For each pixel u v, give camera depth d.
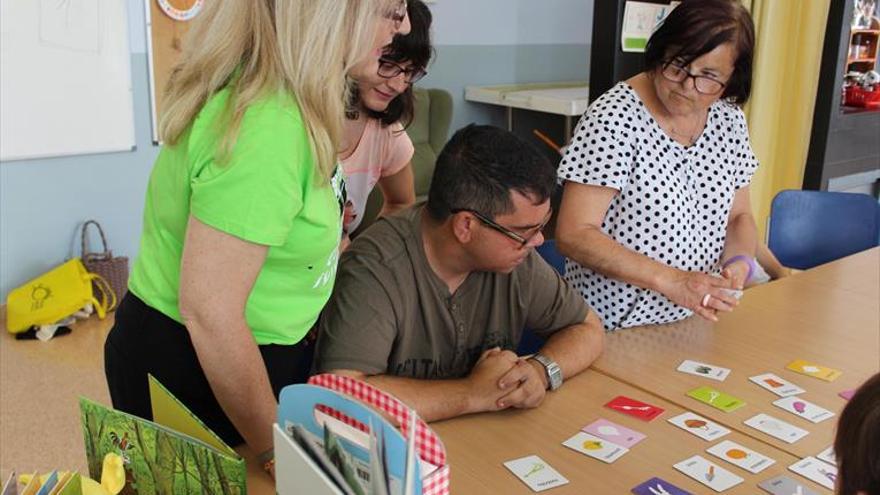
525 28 5.78
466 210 1.38
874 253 2.56
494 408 1.43
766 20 3.32
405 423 0.82
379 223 1.54
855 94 4.16
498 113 5.75
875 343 1.80
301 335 1.31
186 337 1.27
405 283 1.48
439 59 5.36
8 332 3.56
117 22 3.77
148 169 4.09
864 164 4.16
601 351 1.70
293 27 1.03
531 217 1.37
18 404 2.92
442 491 0.82
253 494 1.16
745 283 2.17
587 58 6.24
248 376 1.11
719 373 1.62
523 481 1.23
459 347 1.57
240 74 1.08
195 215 1.07
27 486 0.87
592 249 1.81
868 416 0.83
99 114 3.81
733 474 1.25
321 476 0.77
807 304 2.05
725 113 1.99
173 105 1.11
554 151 5.90
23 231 3.70
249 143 1.03
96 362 3.30
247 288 1.09
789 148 3.70
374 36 1.11
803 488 1.21
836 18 3.65
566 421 1.42
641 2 2.70
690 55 1.70
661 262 1.89
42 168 3.70
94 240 3.96
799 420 1.43
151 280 1.25
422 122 4.88
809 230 2.90
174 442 0.91
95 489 0.93
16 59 3.49
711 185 1.96
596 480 1.24
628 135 1.83
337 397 0.78
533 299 1.65
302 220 1.14
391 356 1.51
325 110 1.07
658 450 1.32
